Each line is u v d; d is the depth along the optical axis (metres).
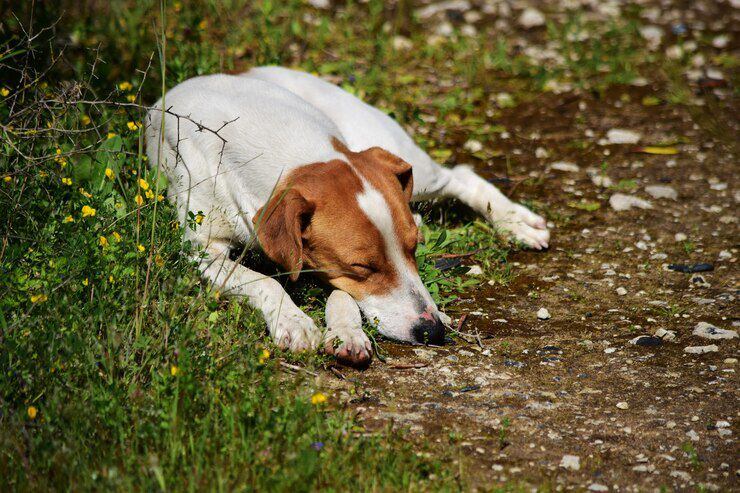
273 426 4.59
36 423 4.51
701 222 8.38
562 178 9.38
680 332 6.41
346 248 5.99
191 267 6.00
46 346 4.81
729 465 4.75
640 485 4.58
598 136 10.39
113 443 4.45
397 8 14.40
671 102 11.21
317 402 4.77
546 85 11.81
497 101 11.34
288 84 8.04
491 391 5.56
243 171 6.56
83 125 7.29
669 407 5.38
